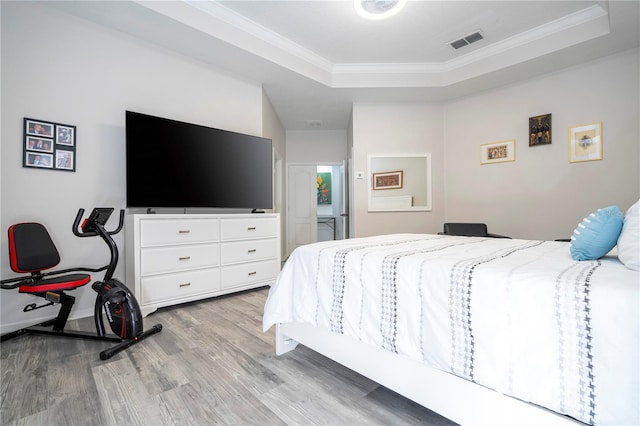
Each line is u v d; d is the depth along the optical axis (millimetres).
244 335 1934
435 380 1026
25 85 2119
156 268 2348
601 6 2561
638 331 680
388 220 4285
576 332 754
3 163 2033
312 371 1490
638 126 2883
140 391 1312
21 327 2068
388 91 3889
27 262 1884
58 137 2250
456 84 3682
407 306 1091
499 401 878
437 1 2539
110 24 2463
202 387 1345
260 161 3361
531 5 2604
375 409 1203
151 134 2543
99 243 2434
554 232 3375
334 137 5746
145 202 2494
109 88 2506
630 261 915
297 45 3258
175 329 2033
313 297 1453
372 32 3027
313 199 5734
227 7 2643
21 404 1217
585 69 3146
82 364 1548
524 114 3562
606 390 707
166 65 2846
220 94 3252
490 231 3844
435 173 4246
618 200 2992
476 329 911
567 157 3273
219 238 2740
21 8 2109
